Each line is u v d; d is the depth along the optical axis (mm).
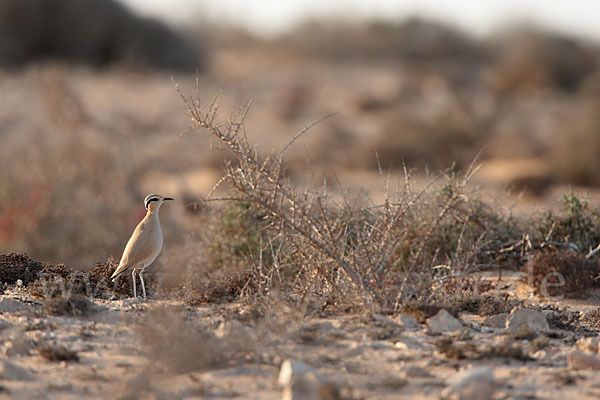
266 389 10164
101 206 30812
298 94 81500
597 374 11172
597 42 120000
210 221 19797
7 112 56125
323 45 162875
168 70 99750
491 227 19156
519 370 11266
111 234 28750
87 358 11297
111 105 63219
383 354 11781
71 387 10109
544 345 12414
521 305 15570
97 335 12391
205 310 14172
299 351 11703
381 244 14508
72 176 33375
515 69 101375
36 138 42438
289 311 13250
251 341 11516
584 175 43688
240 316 13227
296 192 15383
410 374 10898
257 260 18328
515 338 12992
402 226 15516
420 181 24266
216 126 13992
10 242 28516
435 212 18359
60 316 13336
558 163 44906
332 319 13539
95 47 97500
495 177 43250
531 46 107312
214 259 19125
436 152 51250
